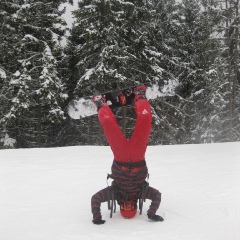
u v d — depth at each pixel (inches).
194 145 392.8
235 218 137.5
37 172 235.6
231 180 199.9
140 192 136.2
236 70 967.0
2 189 189.3
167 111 925.8
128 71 844.0
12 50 804.0
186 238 119.0
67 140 990.4
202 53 974.4
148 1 866.1
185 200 162.1
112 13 756.6
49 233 125.0
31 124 951.0
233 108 988.6
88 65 826.2
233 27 951.6
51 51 789.2
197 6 1109.7
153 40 892.0
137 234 122.6
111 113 131.8
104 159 291.1
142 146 130.7
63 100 808.3
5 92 824.3
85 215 144.6
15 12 845.2
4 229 130.0
